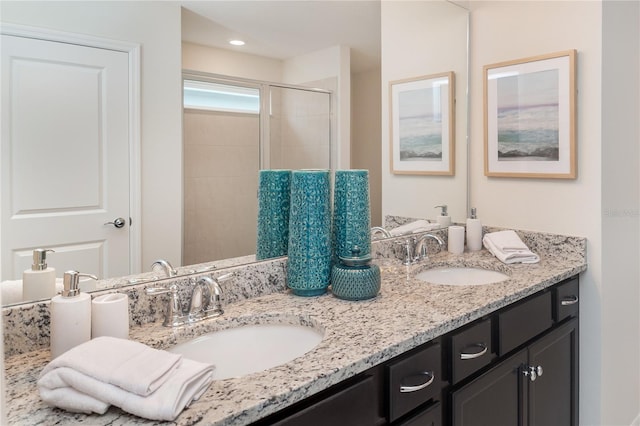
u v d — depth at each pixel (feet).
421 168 6.68
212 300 4.01
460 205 7.20
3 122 3.15
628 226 6.57
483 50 6.90
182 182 4.17
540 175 6.30
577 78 5.91
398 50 6.23
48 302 3.29
